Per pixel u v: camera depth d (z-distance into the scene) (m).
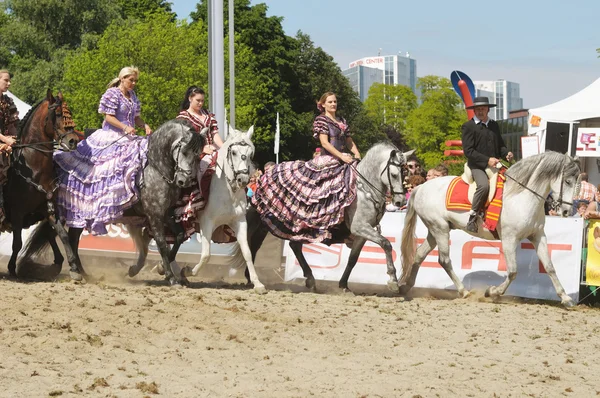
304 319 9.93
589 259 12.90
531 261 13.21
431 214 12.84
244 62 52.03
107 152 12.48
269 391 6.92
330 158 12.77
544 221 12.31
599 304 12.91
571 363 8.40
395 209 15.71
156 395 6.66
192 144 11.74
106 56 47.84
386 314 10.70
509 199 12.15
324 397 6.83
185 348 8.27
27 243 13.27
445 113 69.19
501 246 13.48
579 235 12.95
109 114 12.66
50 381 6.83
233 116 23.83
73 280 12.52
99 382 6.84
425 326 10.03
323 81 75.31
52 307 9.48
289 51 62.88
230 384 7.09
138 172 12.25
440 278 13.89
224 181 12.25
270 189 12.94
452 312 11.13
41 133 12.24
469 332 9.80
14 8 56.62
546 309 11.73
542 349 9.02
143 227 13.27
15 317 8.85
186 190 12.42
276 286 13.95
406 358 8.35
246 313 10.00
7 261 16.00
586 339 9.60
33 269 13.27
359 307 11.16
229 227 13.18
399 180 12.22
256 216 13.32
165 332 8.79
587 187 15.70
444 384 7.37
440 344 9.10
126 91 12.92
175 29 49.03
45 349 7.80
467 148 12.36
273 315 9.95
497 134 12.58
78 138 12.62
